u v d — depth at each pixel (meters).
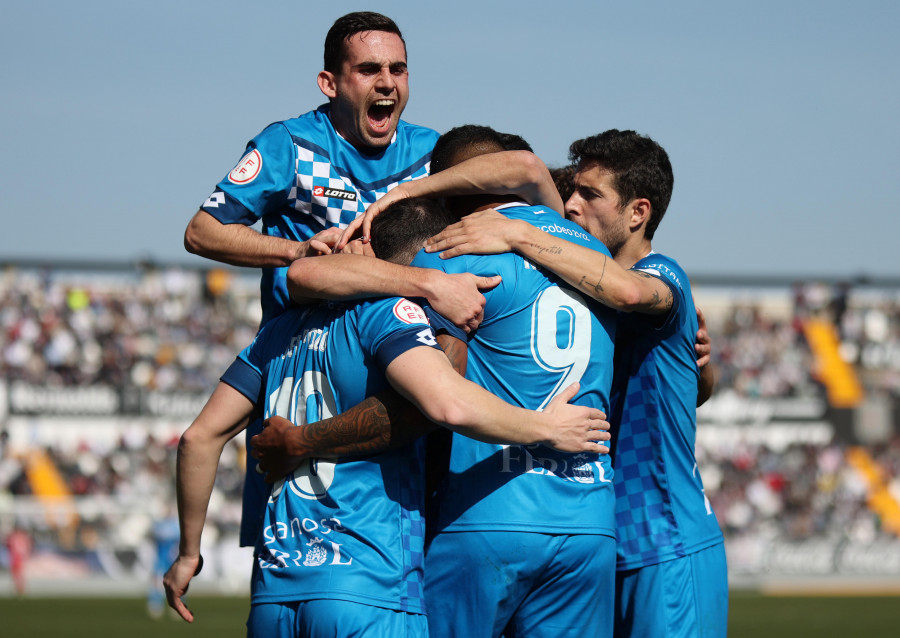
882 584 83.38
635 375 14.02
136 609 61.50
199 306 101.50
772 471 93.94
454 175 12.48
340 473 10.98
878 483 93.75
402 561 10.93
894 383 100.62
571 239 12.45
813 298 105.81
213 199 13.95
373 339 10.95
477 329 11.77
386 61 14.48
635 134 14.42
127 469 87.00
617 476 14.00
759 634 48.94
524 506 11.51
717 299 106.88
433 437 12.12
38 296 99.06
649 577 13.63
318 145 14.75
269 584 10.95
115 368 94.38
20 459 86.25
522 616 11.91
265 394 12.13
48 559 77.06
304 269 11.52
